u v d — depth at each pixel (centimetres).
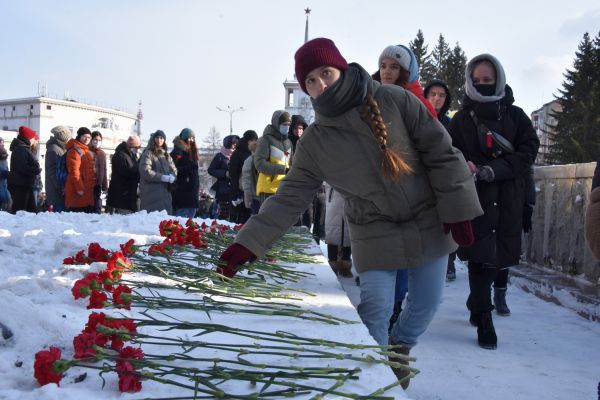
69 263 375
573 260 586
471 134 452
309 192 300
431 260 294
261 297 326
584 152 4344
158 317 276
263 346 228
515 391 338
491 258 422
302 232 698
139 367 201
